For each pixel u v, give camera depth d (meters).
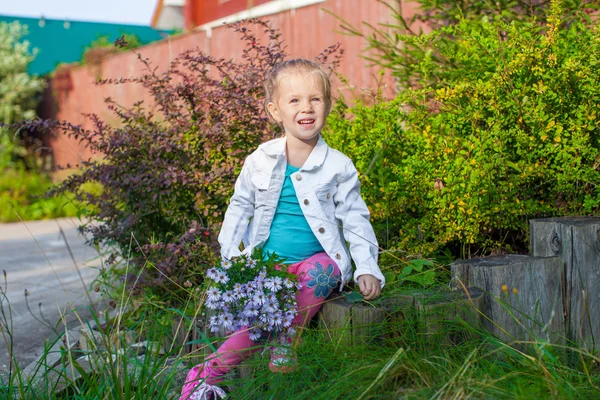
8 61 14.20
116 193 4.04
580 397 2.32
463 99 3.72
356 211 2.85
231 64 4.15
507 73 3.43
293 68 2.80
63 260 6.48
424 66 3.95
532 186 3.58
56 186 4.00
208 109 3.93
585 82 3.36
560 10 3.51
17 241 8.01
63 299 4.89
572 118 3.47
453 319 2.67
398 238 3.61
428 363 2.46
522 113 3.36
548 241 2.98
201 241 3.70
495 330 2.74
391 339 2.63
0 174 11.65
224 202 3.90
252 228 2.90
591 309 2.90
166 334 3.19
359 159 3.63
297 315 2.75
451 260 3.52
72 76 13.87
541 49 3.45
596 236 2.89
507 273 2.77
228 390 2.86
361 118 3.81
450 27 3.91
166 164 3.80
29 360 3.55
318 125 2.79
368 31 6.71
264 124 3.85
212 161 3.93
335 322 2.74
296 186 2.80
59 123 3.96
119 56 12.23
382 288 2.99
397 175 3.59
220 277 2.58
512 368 2.54
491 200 3.33
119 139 3.92
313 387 2.42
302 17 7.61
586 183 3.37
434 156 3.43
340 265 2.80
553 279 2.89
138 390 2.53
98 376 2.75
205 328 3.10
